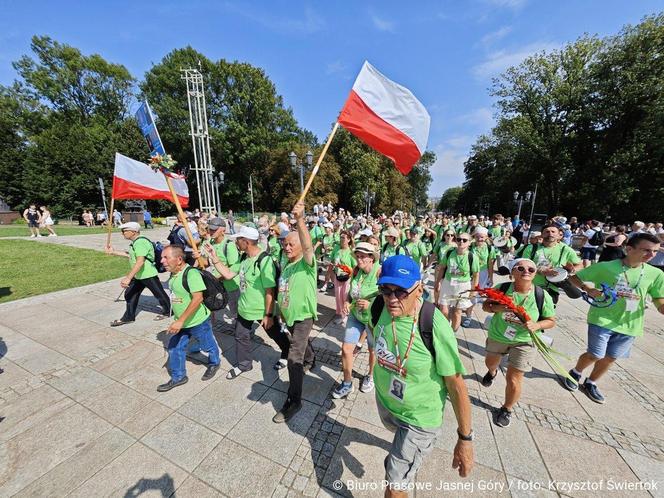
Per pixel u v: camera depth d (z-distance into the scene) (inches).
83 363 148.4
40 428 105.8
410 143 150.2
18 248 476.1
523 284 106.2
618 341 119.3
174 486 85.9
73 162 1132.5
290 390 111.7
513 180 1197.7
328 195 1300.4
